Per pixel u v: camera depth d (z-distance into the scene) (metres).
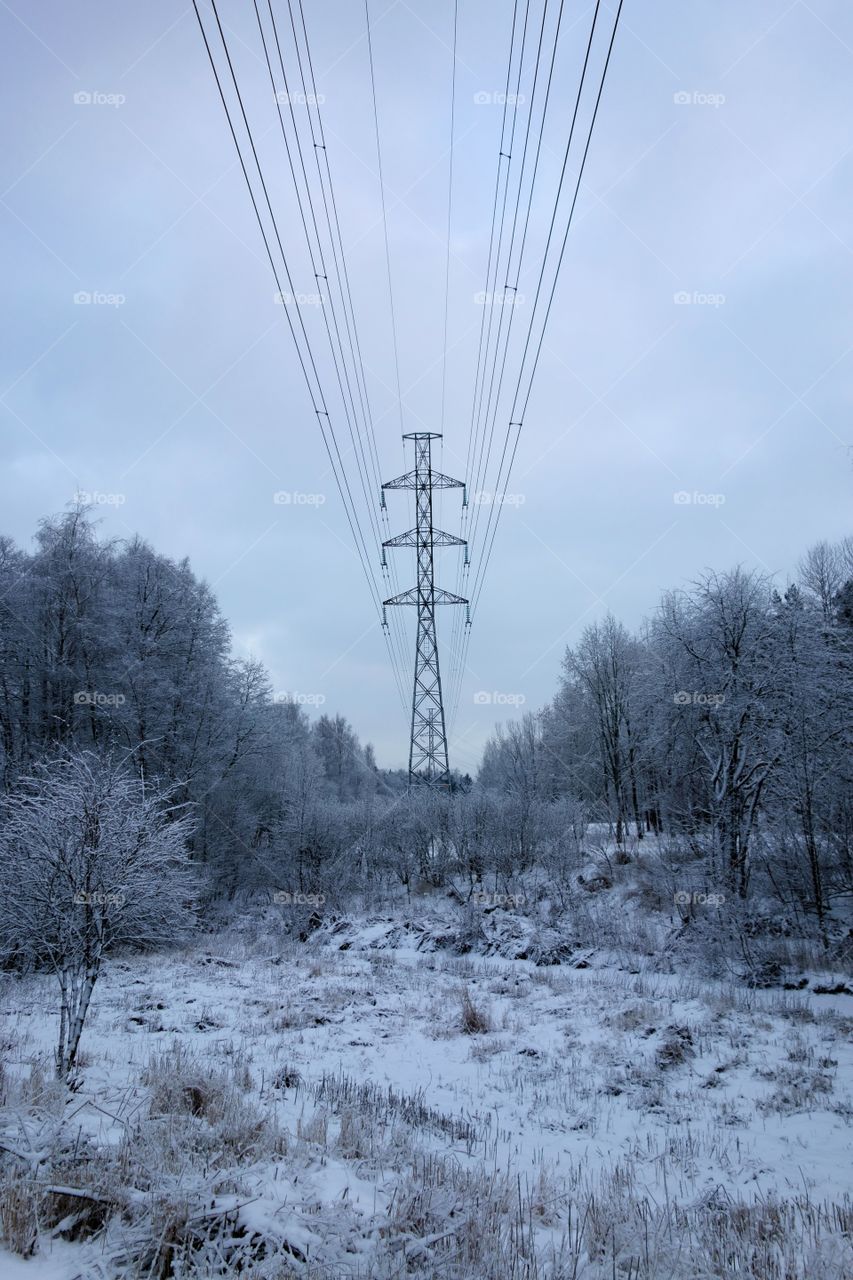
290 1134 7.61
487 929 29.03
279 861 41.06
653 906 30.08
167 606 38.53
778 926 24.70
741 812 26.22
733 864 25.64
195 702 38.09
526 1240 5.66
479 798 42.75
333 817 40.84
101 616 36.69
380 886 42.25
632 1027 15.48
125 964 22.25
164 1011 16.11
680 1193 7.61
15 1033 12.81
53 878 9.97
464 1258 4.98
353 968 23.97
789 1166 8.54
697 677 27.95
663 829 42.06
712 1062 13.10
